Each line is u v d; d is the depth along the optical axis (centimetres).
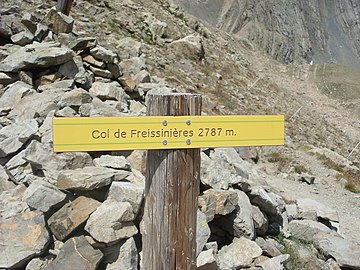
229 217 578
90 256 429
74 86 732
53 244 453
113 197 473
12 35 834
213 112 1647
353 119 3791
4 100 659
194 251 326
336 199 1108
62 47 758
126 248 441
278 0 9088
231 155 866
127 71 1014
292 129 2086
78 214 450
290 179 1184
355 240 846
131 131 292
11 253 430
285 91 3772
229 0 8700
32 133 538
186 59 2533
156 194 314
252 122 309
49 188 463
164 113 302
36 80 719
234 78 2873
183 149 306
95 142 286
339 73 6091
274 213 684
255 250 556
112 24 2309
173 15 3422
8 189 510
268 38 8275
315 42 9581
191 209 319
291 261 616
